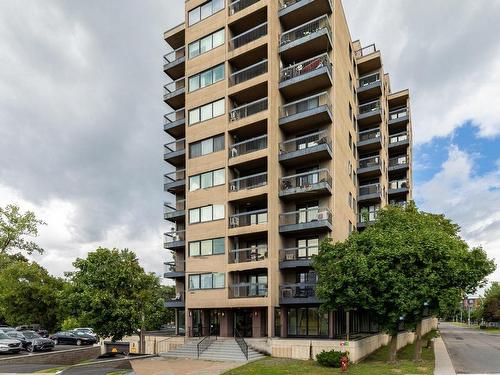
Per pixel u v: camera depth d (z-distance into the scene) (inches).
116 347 1409.9
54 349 1471.5
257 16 1360.7
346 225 1446.9
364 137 1856.5
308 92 1353.3
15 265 1905.8
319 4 1299.2
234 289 1262.3
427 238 902.4
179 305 1413.6
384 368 868.0
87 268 1179.9
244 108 1365.7
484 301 3216.0
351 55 1711.4
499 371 860.0
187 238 1369.3
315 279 1224.8
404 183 2110.0
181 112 1686.8
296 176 1251.2
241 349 1069.1
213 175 1350.9
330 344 987.9
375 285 883.4
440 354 1139.3
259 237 1304.1
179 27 1581.0
